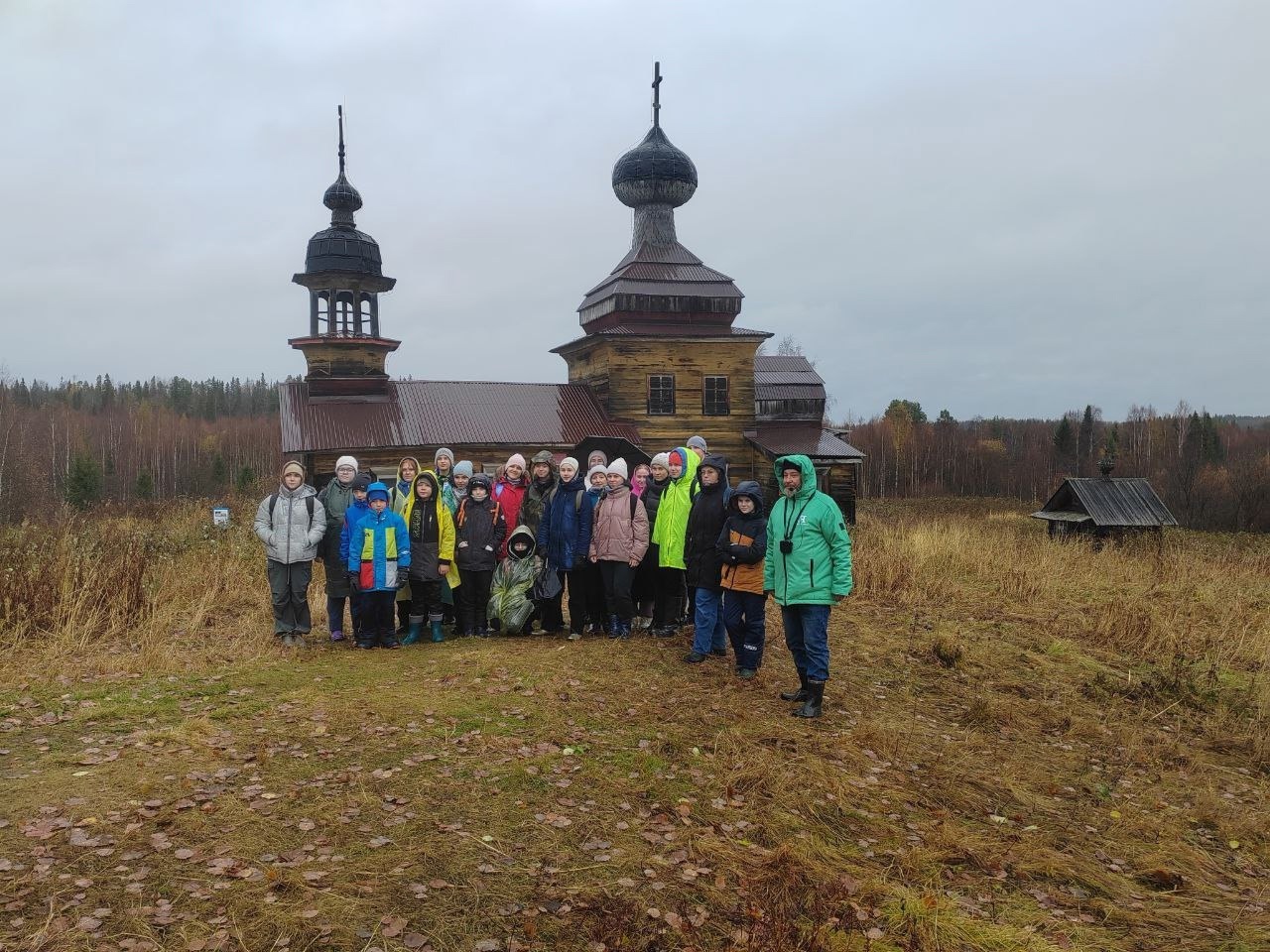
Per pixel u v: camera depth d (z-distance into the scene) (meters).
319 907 4.10
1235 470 43.56
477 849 4.75
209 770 5.60
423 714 6.80
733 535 8.05
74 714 6.63
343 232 24.62
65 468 52.47
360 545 9.06
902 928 4.40
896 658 9.48
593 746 6.32
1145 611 12.02
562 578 9.79
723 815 5.40
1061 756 7.18
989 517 38.16
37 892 4.09
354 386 24.33
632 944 4.06
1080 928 4.65
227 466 65.06
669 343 26.36
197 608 10.79
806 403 31.83
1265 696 9.02
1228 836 5.99
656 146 29.45
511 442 23.75
